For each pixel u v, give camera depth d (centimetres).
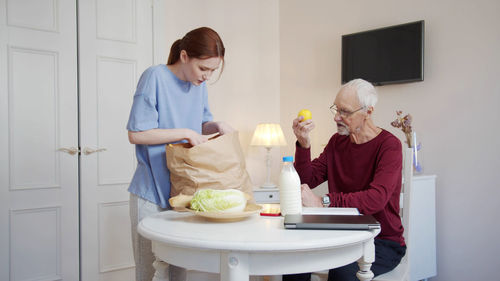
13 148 257
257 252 100
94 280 280
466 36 264
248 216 136
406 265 168
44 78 266
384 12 309
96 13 282
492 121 252
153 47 304
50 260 266
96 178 282
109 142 288
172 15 319
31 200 261
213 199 121
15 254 255
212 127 171
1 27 253
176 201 129
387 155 158
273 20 385
